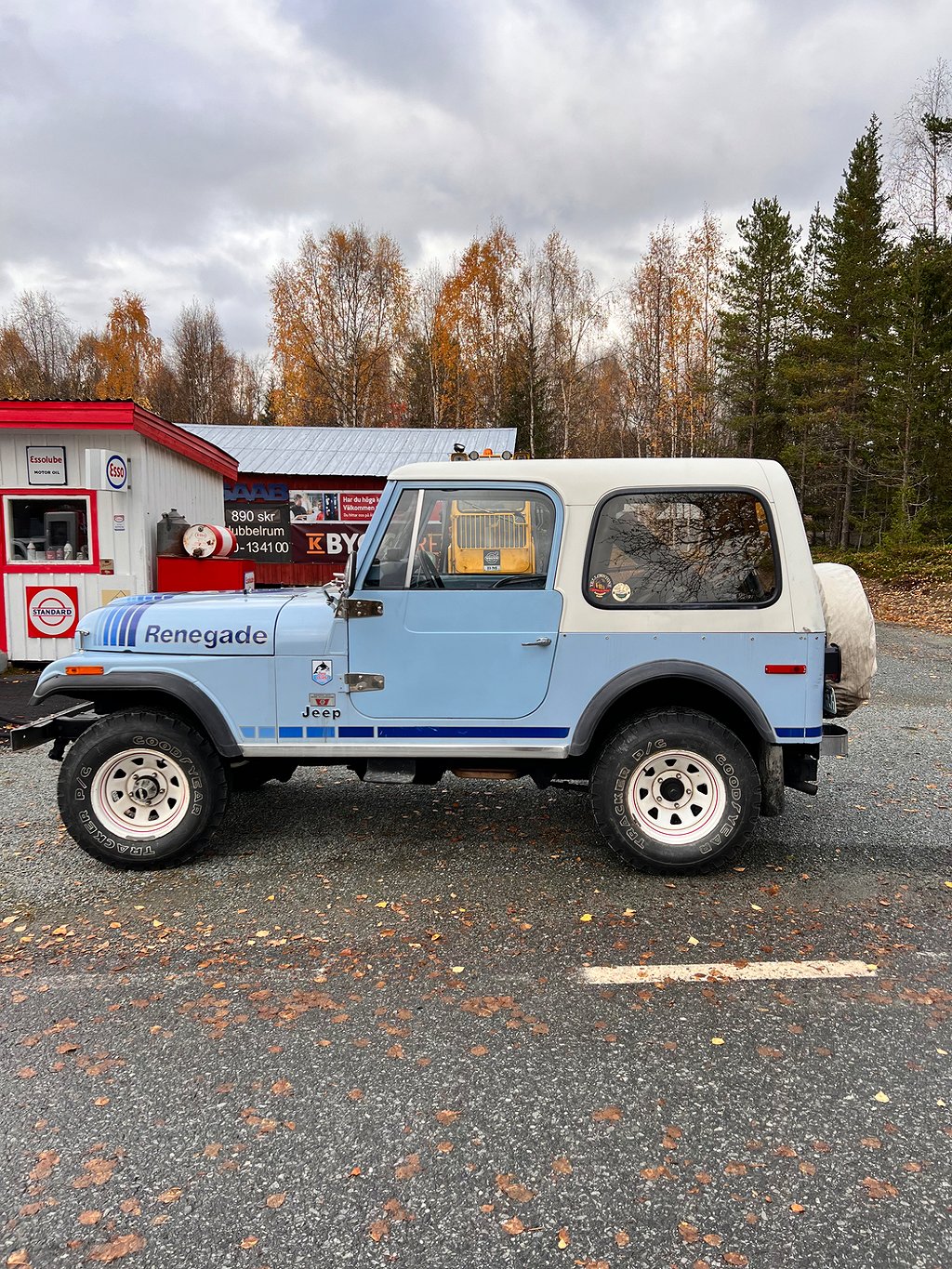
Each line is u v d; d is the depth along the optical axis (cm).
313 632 423
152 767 437
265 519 1792
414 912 388
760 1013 304
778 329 3175
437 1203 215
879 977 329
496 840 480
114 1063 275
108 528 912
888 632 1462
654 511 415
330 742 427
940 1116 248
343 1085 264
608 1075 269
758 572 412
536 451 3628
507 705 420
